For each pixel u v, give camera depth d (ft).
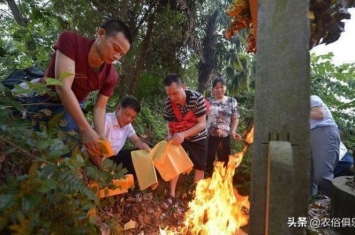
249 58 23.98
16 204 3.99
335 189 7.88
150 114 16.35
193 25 17.33
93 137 6.87
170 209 11.16
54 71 7.29
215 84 14.46
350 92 19.80
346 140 18.43
